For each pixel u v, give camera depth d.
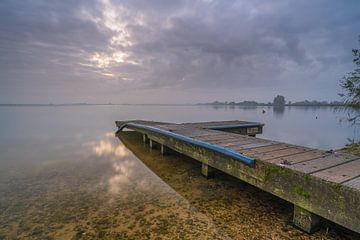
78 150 9.84
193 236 3.21
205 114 42.09
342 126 20.58
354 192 2.42
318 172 3.04
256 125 11.45
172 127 9.38
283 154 4.14
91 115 41.47
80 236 3.29
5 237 3.29
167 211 4.00
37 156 8.72
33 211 4.10
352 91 7.26
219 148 4.77
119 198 4.62
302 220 3.17
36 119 31.02
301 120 28.80
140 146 10.43
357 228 2.41
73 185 5.43
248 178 4.02
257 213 3.82
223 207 4.09
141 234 3.30
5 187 5.34
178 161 7.50
